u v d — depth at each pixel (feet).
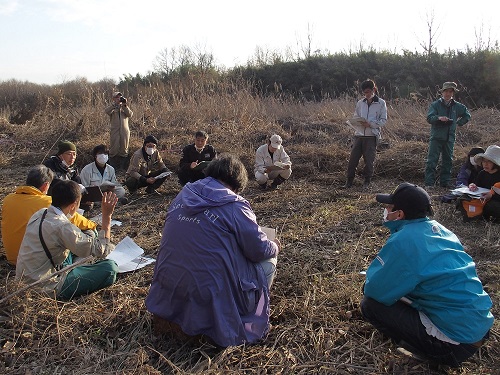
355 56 76.69
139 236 20.16
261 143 38.91
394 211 10.56
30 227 13.42
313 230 20.10
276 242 13.65
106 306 13.33
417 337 10.27
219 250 10.88
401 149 33.14
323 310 13.03
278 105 46.68
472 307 9.89
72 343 11.48
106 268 14.32
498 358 10.96
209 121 44.42
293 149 35.76
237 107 45.62
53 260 13.48
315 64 78.43
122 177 33.55
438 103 27.76
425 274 9.82
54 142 42.65
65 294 13.69
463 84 62.95
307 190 28.04
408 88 64.90
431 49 70.79
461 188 21.08
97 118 45.14
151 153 27.35
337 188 28.73
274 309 13.05
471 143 36.32
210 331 11.01
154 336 11.94
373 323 11.06
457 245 10.45
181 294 11.10
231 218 11.09
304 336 11.80
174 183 30.53
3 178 33.30
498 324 12.24
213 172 11.91
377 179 30.89
